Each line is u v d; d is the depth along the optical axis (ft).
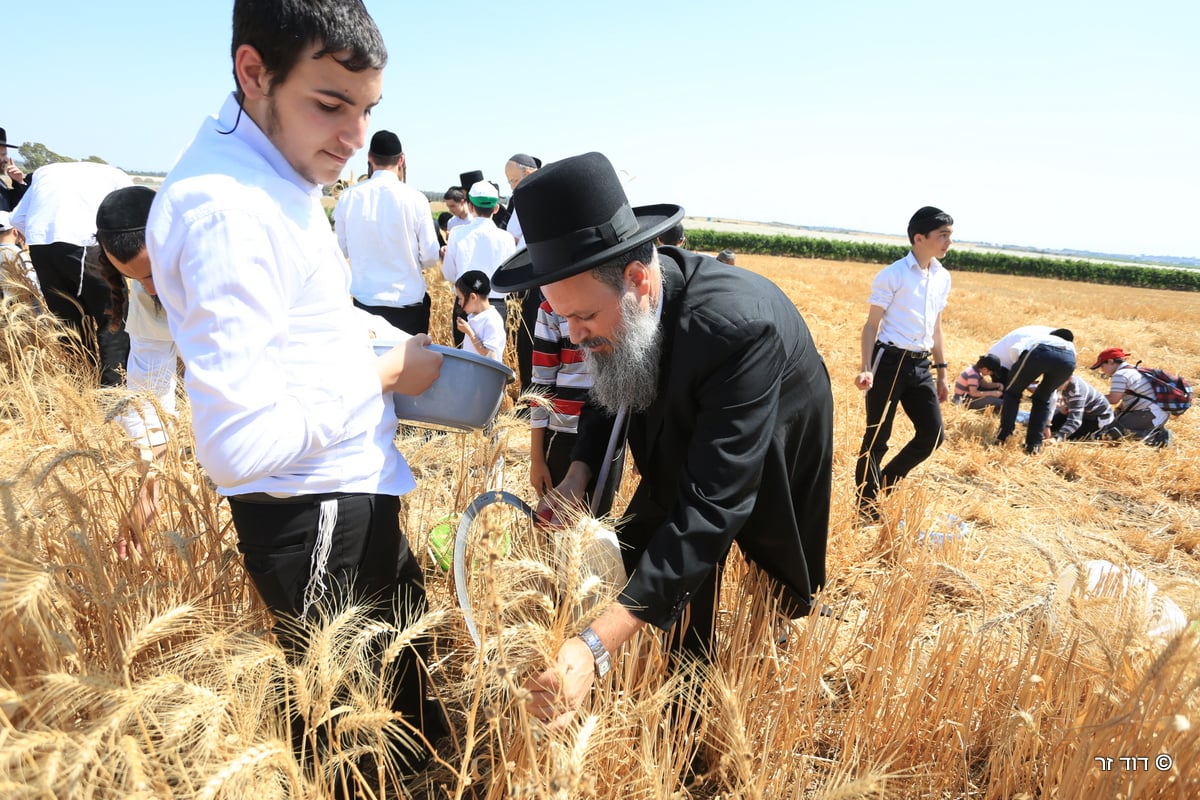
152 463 7.04
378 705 4.99
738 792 5.33
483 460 9.01
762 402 5.73
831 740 7.63
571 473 7.82
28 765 3.78
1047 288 152.15
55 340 14.14
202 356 4.09
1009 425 21.03
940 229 13.71
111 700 4.06
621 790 5.88
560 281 5.56
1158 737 5.34
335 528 5.20
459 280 16.96
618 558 6.00
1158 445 22.18
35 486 6.28
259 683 4.78
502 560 4.87
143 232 6.78
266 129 4.60
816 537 7.69
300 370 4.76
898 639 7.86
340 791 6.08
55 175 15.75
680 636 7.60
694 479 5.65
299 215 4.69
